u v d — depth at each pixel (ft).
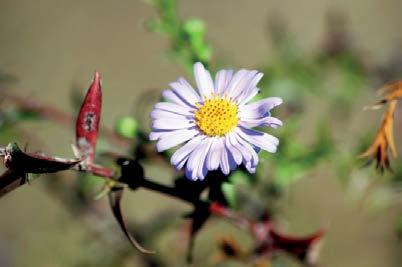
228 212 0.96
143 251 0.92
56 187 1.24
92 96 0.91
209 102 0.95
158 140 0.94
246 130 0.93
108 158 1.02
